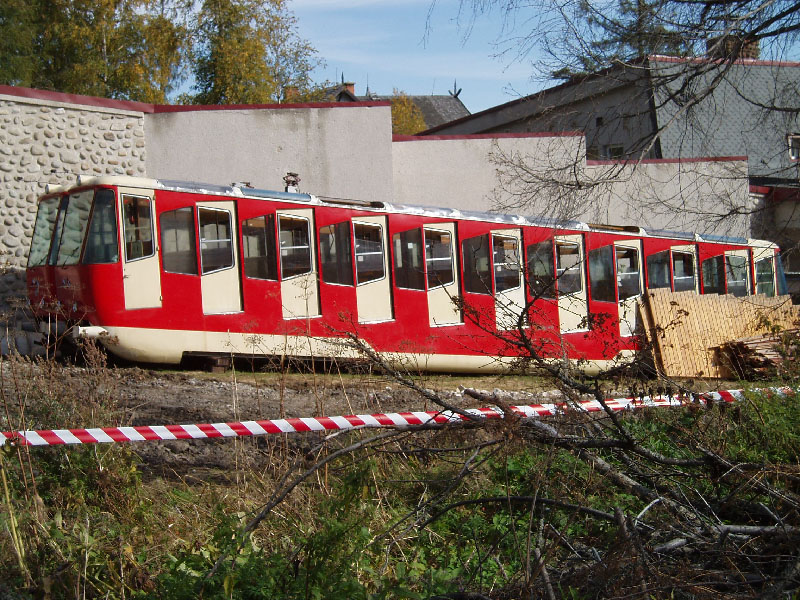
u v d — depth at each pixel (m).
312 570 5.02
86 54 41.94
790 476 6.47
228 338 15.10
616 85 13.12
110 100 20.34
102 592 5.25
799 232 18.33
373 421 7.65
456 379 16.34
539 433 6.21
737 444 8.39
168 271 14.66
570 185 13.22
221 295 15.16
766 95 15.70
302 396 11.92
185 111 21.17
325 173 22.41
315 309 16.11
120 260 14.19
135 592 5.26
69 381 8.59
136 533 6.20
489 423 6.18
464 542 6.50
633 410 7.75
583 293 19.34
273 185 21.89
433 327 17.41
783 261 17.94
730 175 17.30
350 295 16.50
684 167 22.69
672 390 7.55
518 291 18.50
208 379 13.60
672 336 18.89
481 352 6.67
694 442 7.14
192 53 44.94
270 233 15.77
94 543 5.70
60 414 7.83
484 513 7.05
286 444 8.12
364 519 5.59
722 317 19.69
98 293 14.02
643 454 6.39
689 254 21.67
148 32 43.09
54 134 19.67
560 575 5.27
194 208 15.03
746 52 12.97
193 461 8.22
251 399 11.58
